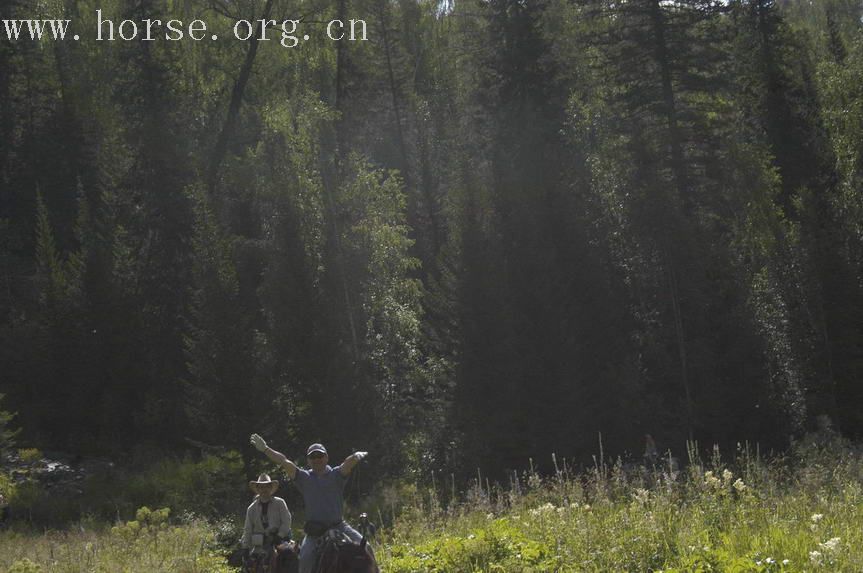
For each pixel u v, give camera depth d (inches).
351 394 1441.9
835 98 1940.2
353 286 1585.9
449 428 1494.8
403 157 2374.5
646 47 1653.5
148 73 2044.8
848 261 1659.7
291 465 353.7
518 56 1786.4
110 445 1727.4
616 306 1587.1
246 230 1932.8
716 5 1680.6
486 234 1567.4
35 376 1811.0
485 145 1836.9
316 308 1475.1
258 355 1435.8
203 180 1870.1
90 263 1855.3
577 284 1573.6
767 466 536.4
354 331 1540.4
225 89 2453.2
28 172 2329.0
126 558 731.4
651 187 1563.7
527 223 1544.0
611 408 1481.3
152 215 1952.5
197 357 1419.8
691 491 463.5
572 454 1428.4
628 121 1672.0
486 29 1862.7
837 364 1600.6
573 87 2043.6
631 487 495.5
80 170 2379.4
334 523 349.1
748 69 2070.6
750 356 1566.2
